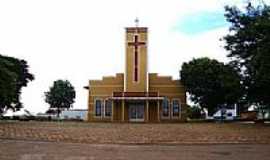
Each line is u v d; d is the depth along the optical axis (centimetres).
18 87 6316
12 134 2867
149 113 5978
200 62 5931
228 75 4322
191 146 2520
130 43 6072
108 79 6144
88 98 6122
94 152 2192
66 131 3103
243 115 6156
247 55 4241
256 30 4053
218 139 2820
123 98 5900
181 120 5972
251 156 2098
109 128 3409
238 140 2783
